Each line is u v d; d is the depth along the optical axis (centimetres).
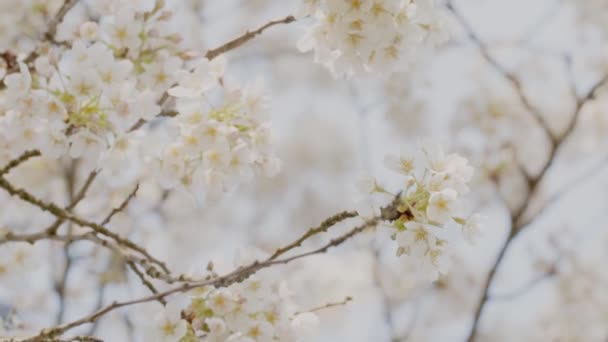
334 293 895
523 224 670
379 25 340
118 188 775
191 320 325
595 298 1012
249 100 324
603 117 994
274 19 350
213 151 314
